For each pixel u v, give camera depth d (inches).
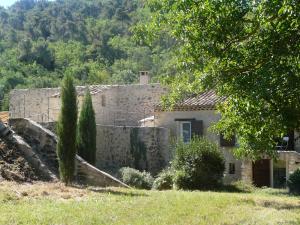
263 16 297.9
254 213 464.8
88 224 377.4
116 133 1019.9
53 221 379.6
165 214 436.8
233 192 737.6
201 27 322.7
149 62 2306.8
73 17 3090.6
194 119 965.8
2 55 2423.7
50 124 906.1
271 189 797.9
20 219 379.9
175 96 375.2
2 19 3307.1
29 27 3002.0
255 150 403.5
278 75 300.7
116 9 3004.4
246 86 312.5
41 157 705.0
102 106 1181.1
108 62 2513.5
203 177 776.3
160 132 1004.6
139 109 1194.6
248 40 324.5
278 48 301.9
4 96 1883.6
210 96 967.0
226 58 324.2
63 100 627.8
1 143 659.4
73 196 523.2
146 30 365.4
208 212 457.4
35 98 1305.4
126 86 1212.5
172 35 341.7
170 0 338.0
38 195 510.0
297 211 482.0
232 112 373.4
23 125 733.9
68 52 2480.3
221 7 312.3
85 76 2268.7
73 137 626.8
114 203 484.7
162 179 795.4
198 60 334.6
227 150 924.6
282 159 860.0
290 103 324.2
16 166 628.4
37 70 2288.4
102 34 2699.3
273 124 346.0
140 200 515.5
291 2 275.4
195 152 788.0
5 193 487.5
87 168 695.1
